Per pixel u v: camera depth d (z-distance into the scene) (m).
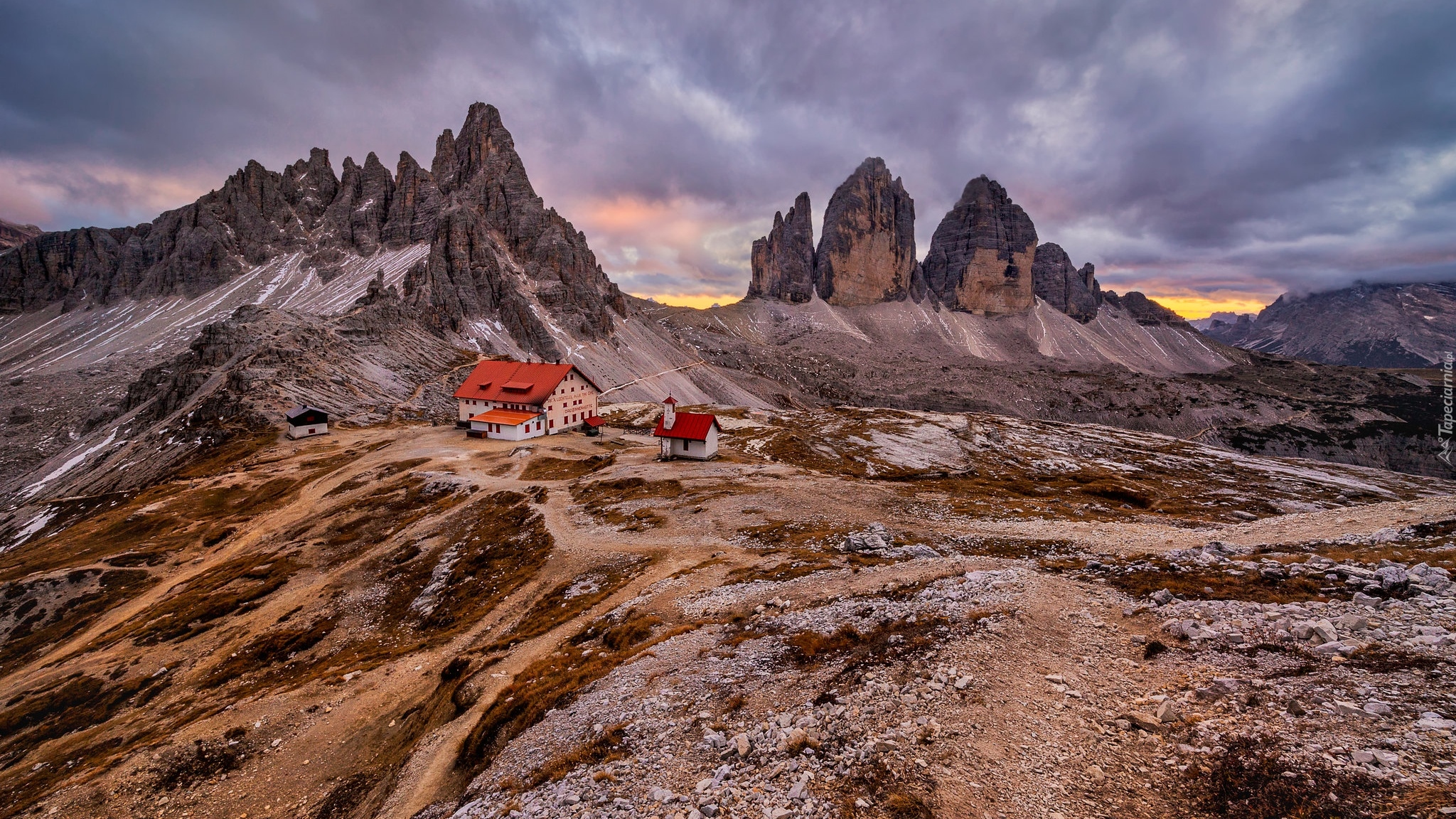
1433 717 12.35
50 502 109.56
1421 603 18.09
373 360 174.88
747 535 48.09
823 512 52.66
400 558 58.84
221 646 48.28
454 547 58.00
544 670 28.31
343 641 46.06
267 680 42.06
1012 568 29.16
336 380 151.38
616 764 17.31
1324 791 11.12
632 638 29.53
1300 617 18.88
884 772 14.16
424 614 47.03
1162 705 15.34
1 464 166.00
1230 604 20.83
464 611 45.00
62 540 82.25
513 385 121.06
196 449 114.25
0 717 43.91
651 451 99.31
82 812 27.39
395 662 37.72
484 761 22.23
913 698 17.38
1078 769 13.47
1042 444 137.62
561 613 38.03
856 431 135.88
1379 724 12.64
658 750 17.67
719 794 14.69
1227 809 11.47
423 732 27.80
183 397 144.38
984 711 16.19
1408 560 23.03
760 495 60.59
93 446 142.62
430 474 83.69
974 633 21.16
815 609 27.50
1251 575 23.62
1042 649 19.62
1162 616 21.12
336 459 101.06
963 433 139.00
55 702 44.16
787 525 49.03
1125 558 29.36
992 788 13.12
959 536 41.62
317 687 35.75
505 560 51.88
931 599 25.72
